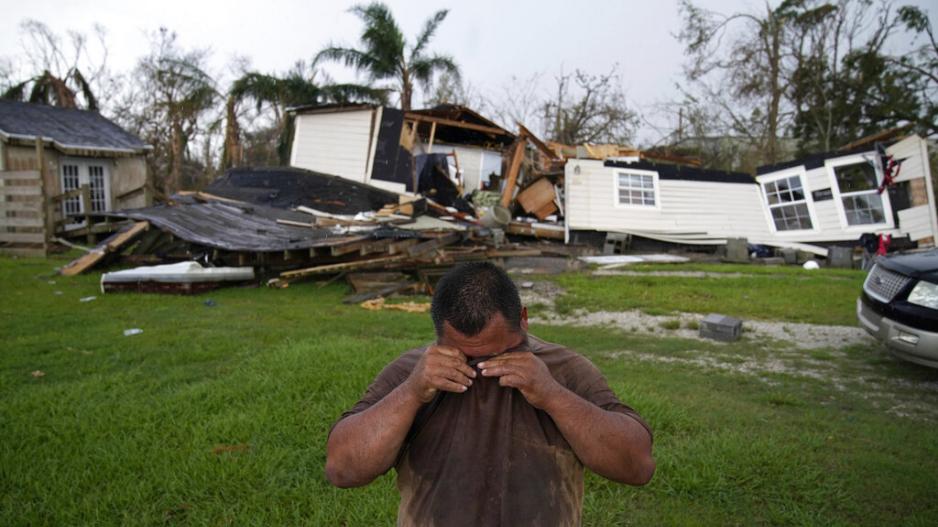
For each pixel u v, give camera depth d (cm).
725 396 559
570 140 3356
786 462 391
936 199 2617
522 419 159
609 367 661
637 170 2055
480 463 156
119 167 2072
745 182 2142
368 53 2797
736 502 353
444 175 2167
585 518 337
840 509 346
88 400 496
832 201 1961
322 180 1923
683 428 455
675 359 709
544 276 1366
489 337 150
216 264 1229
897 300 602
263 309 960
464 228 1622
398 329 825
